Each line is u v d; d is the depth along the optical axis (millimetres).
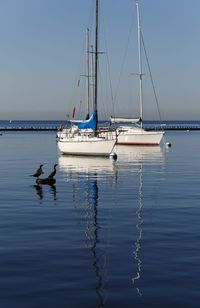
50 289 9906
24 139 102250
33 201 21469
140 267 11344
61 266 11461
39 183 27938
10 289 9914
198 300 9289
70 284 10203
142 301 9266
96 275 10789
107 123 50188
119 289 9891
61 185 27250
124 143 69312
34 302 9219
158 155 53625
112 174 33375
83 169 37031
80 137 48406
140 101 68312
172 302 9203
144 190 25172
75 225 16188
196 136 117812
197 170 36469
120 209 19375
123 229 15500
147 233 14891
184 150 63625
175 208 19531
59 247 13227
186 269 11148
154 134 68312
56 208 19641
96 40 47062
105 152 47500
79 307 8992
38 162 43875
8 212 18656
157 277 10609
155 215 17984
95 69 47188
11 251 12805
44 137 113438
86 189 25562
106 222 16688
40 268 11297
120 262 11758
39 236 14547
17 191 24766
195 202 21062
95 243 13664
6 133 145750
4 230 15398
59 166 39500
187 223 16422
